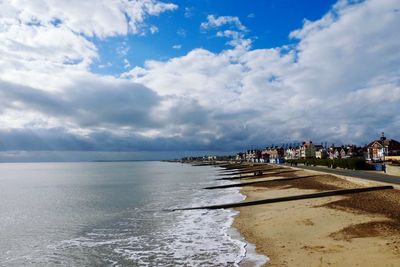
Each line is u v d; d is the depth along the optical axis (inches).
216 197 1898.4
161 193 2289.6
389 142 4313.5
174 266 743.1
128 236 1045.8
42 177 4995.1
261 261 705.0
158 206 1658.5
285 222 1018.7
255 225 1043.9
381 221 882.8
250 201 1459.2
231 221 1145.4
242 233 962.1
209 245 874.1
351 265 605.9
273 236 885.8
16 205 1918.1
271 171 3663.9
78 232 1147.9
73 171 7372.1
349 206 1133.1
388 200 1175.0
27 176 5354.3
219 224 1118.4
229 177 3513.8
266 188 2111.2
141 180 3786.9
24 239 1074.1
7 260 858.8
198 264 740.7
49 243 1009.5
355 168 2829.7
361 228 839.1
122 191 2554.1
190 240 945.5
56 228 1235.9
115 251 887.7
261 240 863.1
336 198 1337.4
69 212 1610.5
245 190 2132.1
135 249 893.8
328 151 6259.8
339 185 1804.9
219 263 730.2
